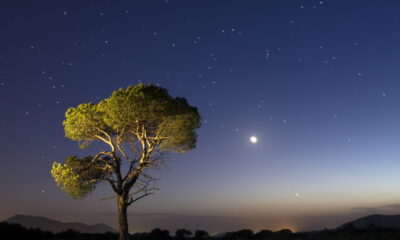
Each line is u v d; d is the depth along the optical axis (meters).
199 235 29.12
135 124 14.54
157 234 28.17
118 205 14.72
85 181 15.80
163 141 15.16
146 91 13.97
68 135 15.32
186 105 14.94
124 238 14.17
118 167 15.13
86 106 14.98
